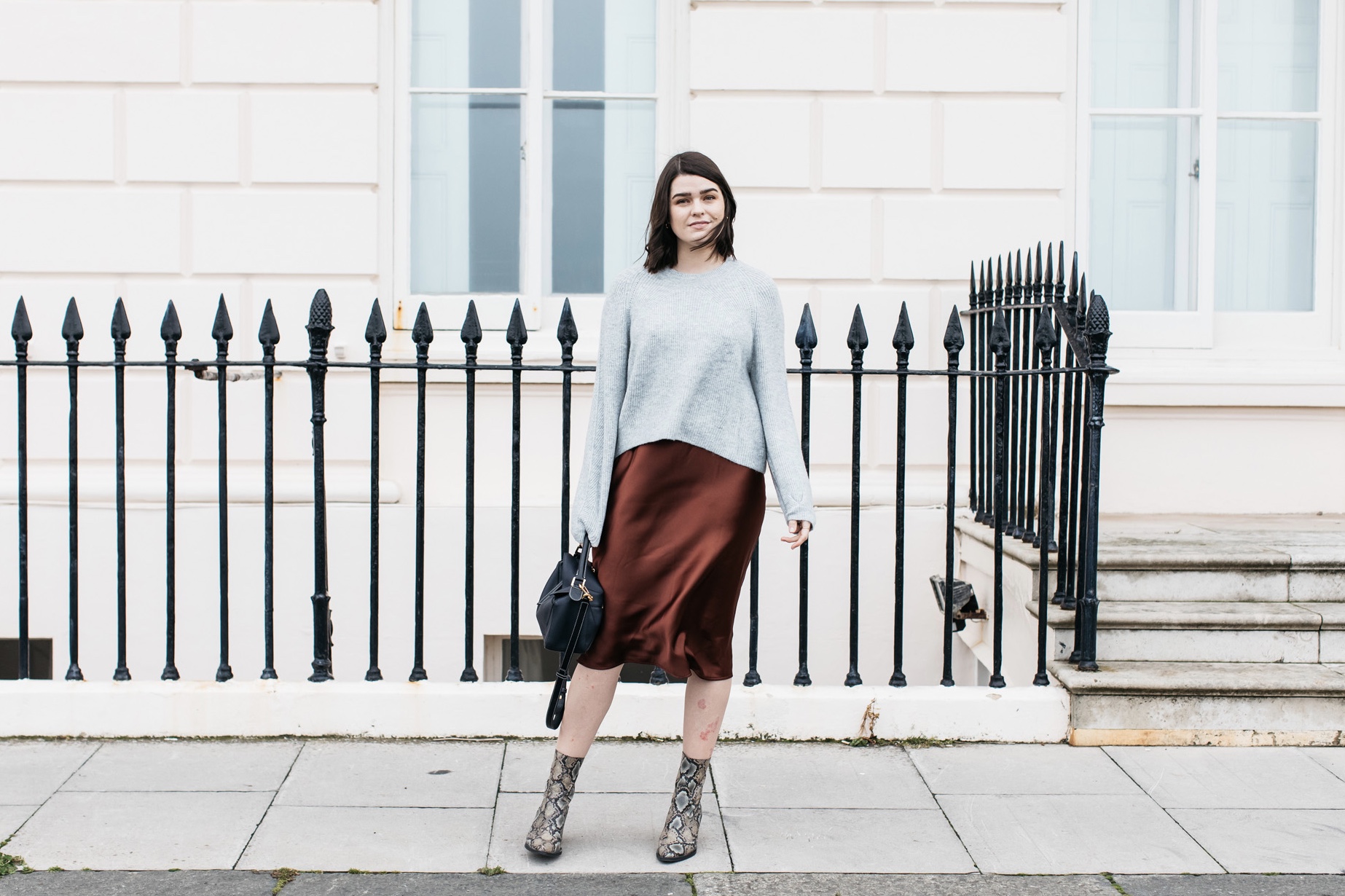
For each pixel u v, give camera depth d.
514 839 2.96
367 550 4.88
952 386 3.70
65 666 4.91
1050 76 4.94
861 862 2.86
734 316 2.71
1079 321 3.89
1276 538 4.41
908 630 4.94
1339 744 3.62
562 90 5.16
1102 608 3.97
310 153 4.89
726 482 2.69
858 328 3.64
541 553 4.91
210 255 4.89
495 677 5.09
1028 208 4.96
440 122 5.15
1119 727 3.64
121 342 3.65
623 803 3.18
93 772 3.34
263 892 2.66
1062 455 3.89
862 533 4.91
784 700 3.66
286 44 4.87
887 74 4.91
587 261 5.21
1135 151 5.34
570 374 3.62
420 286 5.17
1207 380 5.07
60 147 4.85
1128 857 2.89
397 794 3.22
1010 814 3.13
